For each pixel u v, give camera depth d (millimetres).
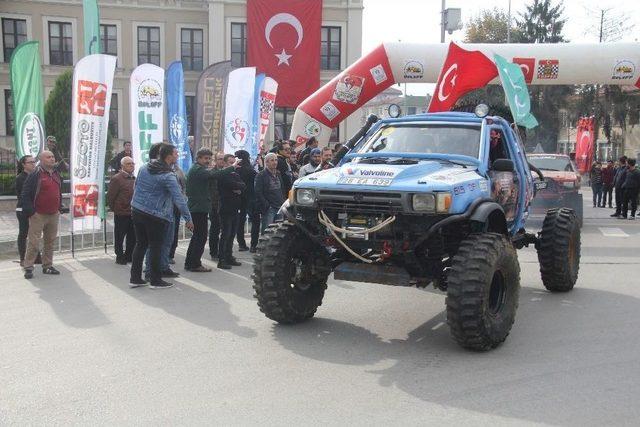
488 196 6438
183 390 4926
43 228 9344
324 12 35594
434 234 5973
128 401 4715
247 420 4379
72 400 4738
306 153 13633
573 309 7570
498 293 6051
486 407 4602
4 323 6832
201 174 9625
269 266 6430
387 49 15758
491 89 41062
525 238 8039
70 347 6000
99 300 7891
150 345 6062
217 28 35344
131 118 11922
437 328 6730
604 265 10594
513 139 7586
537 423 4332
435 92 11648
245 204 11625
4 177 18359
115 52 36125
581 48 15508
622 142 46750
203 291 8453
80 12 36000
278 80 33500
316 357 5727
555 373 5312
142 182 8375
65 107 25953
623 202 18984
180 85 12953
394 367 5465
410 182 5750
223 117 14586
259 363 5555
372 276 5992
